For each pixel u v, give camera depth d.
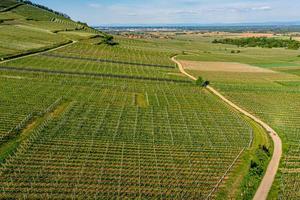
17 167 61.56
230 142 81.44
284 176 65.19
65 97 105.38
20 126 79.12
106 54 193.12
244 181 61.69
